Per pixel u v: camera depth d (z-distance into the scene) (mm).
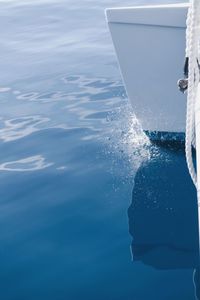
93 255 3062
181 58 4043
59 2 10477
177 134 4375
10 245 3229
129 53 4172
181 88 3473
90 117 4961
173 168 3930
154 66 4152
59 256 3080
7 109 5367
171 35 3973
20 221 3469
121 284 2787
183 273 2844
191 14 3195
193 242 3107
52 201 3666
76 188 3797
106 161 4129
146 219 3365
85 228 3334
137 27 4027
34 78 6254
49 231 3342
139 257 3008
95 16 9062
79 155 4270
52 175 4008
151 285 2760
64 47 7488
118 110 5051
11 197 3758
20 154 4387
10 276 2939
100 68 6371
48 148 4441
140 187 3725
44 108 5297
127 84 4336
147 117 4398
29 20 9297
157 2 9055
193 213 3389
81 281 2840
